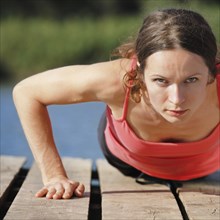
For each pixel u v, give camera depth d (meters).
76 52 33.53
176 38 5.04
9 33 33.41
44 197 6.03
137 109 5.86
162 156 6.31
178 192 6.55
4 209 6.25
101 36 33.78
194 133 6.00
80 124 14.86
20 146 11.80
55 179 6.15
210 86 5.72
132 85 5.65
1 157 8.16
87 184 6.69
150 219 5.46
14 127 14.15
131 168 6.93
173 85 5.10
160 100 5.20
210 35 5.29
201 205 5.96
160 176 6.71
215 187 6.73
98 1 51.41
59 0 50.84
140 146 6.15
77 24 36.44
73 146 11.87
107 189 6.54
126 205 5.90
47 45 33.53
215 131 6.04
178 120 5.23
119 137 6.28
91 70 5.89
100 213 6.15
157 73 5.10
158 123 5.88
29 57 33.19
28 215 5.46
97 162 7.96
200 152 6.25
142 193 6.39
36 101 6.17
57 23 38.00
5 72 32.91
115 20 37.97
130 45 5.75
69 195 5.98
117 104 5.89
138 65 5.47
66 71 6.04
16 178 7.26
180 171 6.59
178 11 5.46
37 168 7.52
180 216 5.56
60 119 15.74
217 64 5.68
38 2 49.56
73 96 5.98
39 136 6.19
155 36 5.13
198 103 5.20
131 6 50.75
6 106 18.23
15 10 48.53
